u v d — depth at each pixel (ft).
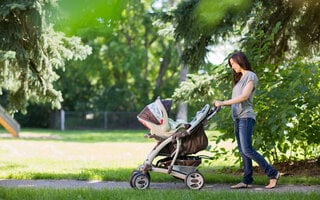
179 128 22.02
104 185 24.21
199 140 22.03
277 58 33.45
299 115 26.61
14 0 25.08
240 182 23.79
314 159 31.01
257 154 21.97
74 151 52.90
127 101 137.39
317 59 34.27
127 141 73.77
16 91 34.83
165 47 139.03
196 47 33.30
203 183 21.88
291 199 17.75
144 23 129.29
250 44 29.37
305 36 32.94
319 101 25.45
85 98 137.59
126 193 19.42
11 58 26.40
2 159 41.50
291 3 30.17
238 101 21.61
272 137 26.78
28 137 84.74
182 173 21.94
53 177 27.17
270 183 22.31
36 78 31.09
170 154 22.16
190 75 35.35
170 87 137.08
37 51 28.78
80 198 18.43
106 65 131.23
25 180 26.55
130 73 137.90
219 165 35.17
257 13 29.96
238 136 22.54
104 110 136.98
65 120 132.16
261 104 26.71
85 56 31.89
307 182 23.88
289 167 29.32
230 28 28.12
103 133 106.11
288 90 26.27
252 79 21.84
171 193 19.42
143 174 21.68
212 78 34.35
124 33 128.16
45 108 135.95
